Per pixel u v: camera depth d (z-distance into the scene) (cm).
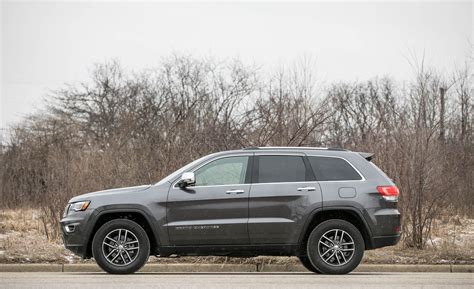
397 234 1227
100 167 1834
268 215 1212
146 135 2241
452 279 1171
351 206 1215
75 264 1398
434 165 1622
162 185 1230
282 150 1248
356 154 1255
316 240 1213
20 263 1425
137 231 1212
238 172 1233
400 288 1028
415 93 1842
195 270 1393
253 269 1394
